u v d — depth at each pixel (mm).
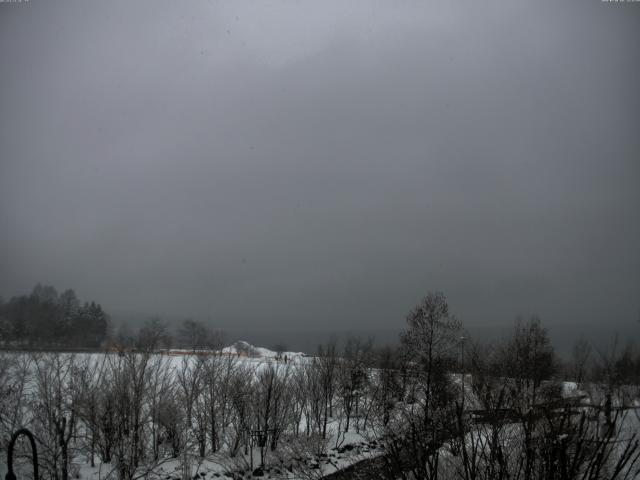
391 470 8484
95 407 21250
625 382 23234
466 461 7414
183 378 25078
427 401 18141
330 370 30688
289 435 26156
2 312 43062
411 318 26797
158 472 21047
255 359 34656
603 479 6578
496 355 24953
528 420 7852
